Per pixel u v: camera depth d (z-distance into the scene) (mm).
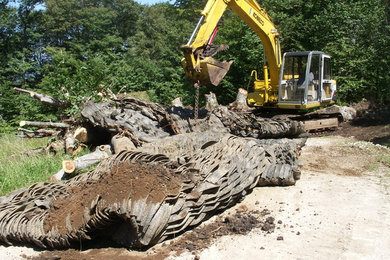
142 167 4406
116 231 4246
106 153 7160
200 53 7844
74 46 30125
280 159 6438
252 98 13297
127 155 4953
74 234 4016
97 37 35531
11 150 9148
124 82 21844
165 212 3994
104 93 10688
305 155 8836
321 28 16812
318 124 12922
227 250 3965
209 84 7777
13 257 4074
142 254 3943
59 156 7879
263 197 5594
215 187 4602
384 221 4688
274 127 9000
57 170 7055
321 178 6660
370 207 5176
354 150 9203
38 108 14695
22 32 29156
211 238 4262
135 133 7332
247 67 18438
